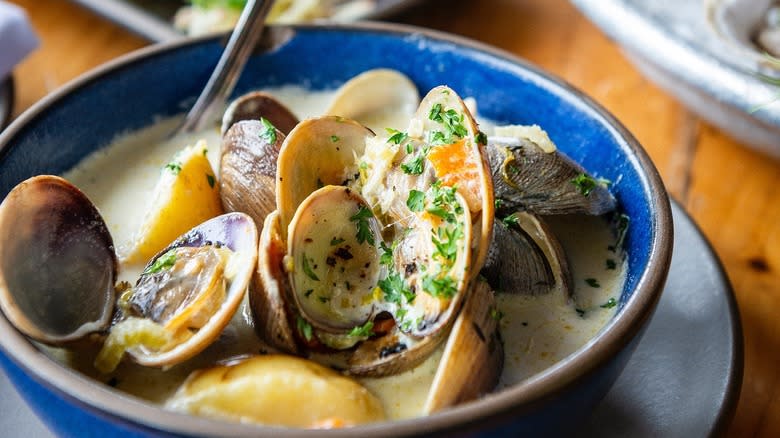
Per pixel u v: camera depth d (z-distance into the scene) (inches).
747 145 18.3
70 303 12.3
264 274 11.7
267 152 13.7
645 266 12.6
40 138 14.6
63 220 12.5
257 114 14.9
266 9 16.1
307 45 17.0
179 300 12.2
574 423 11.5
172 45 16.3
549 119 15.7
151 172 15.9
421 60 16.8
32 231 12.1
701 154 18.9
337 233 12.4
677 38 18.0
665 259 12.3
